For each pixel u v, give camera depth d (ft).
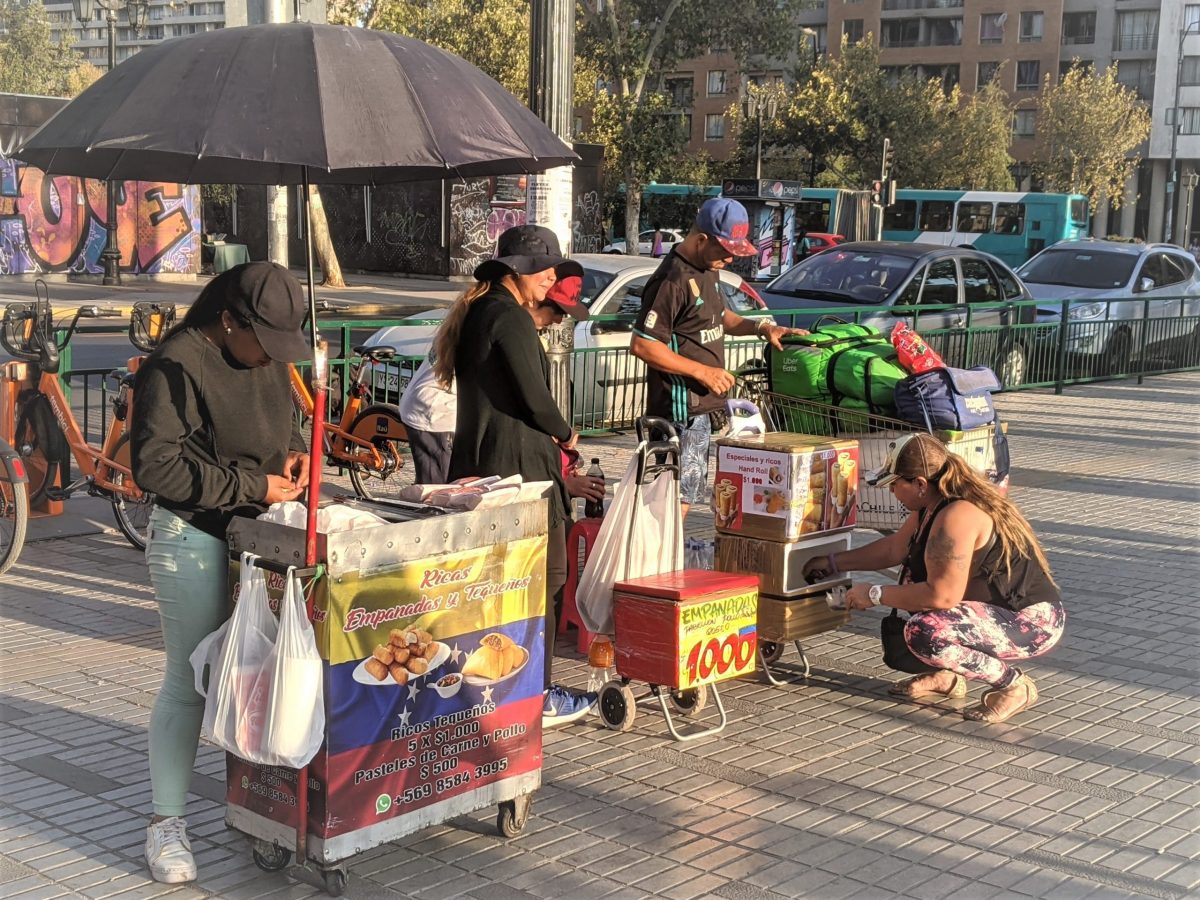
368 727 11.65
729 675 16.28
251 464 12.33
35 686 17.79
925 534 17.25
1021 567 17.04
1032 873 12.67
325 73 11.48
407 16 133.18
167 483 11.52
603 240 161.58
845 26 264.52
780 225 113.60
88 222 102.78
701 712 17.30
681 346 19.21
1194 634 21.06
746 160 188.34
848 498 18.11
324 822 11.47
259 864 12.26
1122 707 17.70
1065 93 220.64
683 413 19.30
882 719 17.12
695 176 182.70
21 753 15.43
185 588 12.01
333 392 32.96
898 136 186.91
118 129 11.25
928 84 200.85
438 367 15.65
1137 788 14.89
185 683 12.23
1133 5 248.52
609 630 16.53
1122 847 13.32
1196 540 27.78
